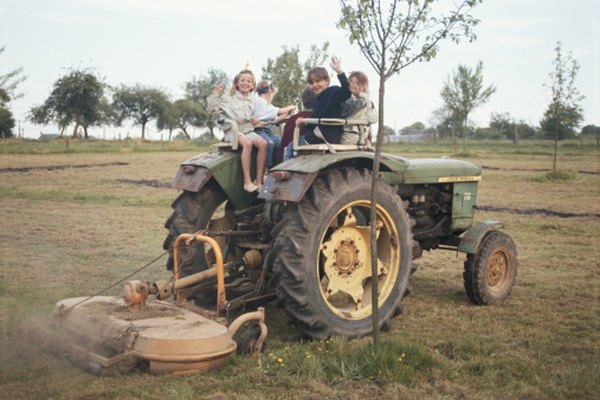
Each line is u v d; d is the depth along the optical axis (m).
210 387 3.90
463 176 6.77
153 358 3.96
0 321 4.45
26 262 5.92
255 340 4.55
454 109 39.34
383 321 5.23
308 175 4.73
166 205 13.25
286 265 4.73
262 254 5.43
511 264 6.48
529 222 11.69
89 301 4.61
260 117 5.80
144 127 84.62
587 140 59.03
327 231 5.23
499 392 3.95
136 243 8.85
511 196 16.41
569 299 6.47
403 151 39.62
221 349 4.13
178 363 3.99
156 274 6.99
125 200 13.88
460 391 3.95
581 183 20.05
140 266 7.40
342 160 5.05
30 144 42.00
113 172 22.28
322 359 4.34
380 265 5.32
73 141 52.41
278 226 4.88
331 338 4.73
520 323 5.62
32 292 5.08
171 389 3.79
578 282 7.20
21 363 4.06
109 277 6.69
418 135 68.94
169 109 84.00
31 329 4.31
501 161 31.50
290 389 3.92
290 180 4.78
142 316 4.37
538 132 60.97
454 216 6.77
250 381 4.02
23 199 13.59
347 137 5.30
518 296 6.59
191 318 4.41
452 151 40.47
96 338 4.14
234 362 4.26
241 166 5.61
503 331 5.35
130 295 4.38
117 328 4.11
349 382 4.02
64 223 10.38
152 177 20.56
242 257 5.64
